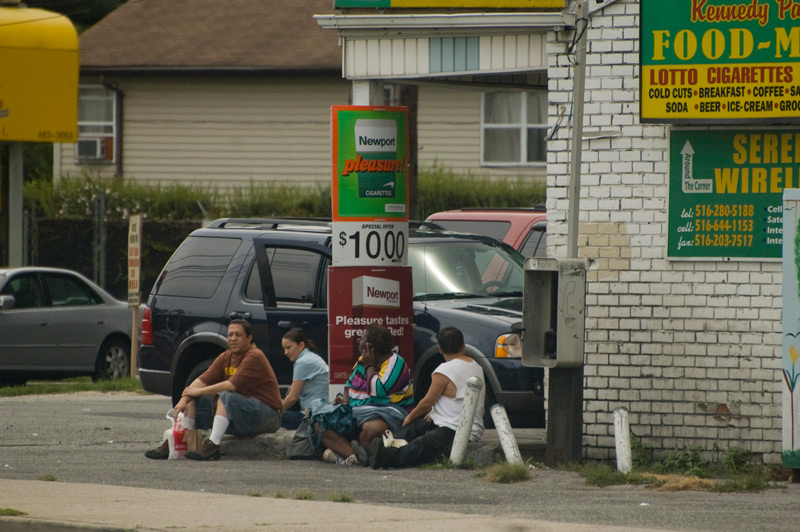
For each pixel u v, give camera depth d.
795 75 31.16
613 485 29.58
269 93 100.62
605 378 32.91
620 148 32.69
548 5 34.31
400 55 36.31
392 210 36.12
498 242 41.47
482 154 98.69
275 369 39.06
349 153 35.94
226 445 35.53
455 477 30.98
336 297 35.81
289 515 24.94
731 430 32.06
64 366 60.56
